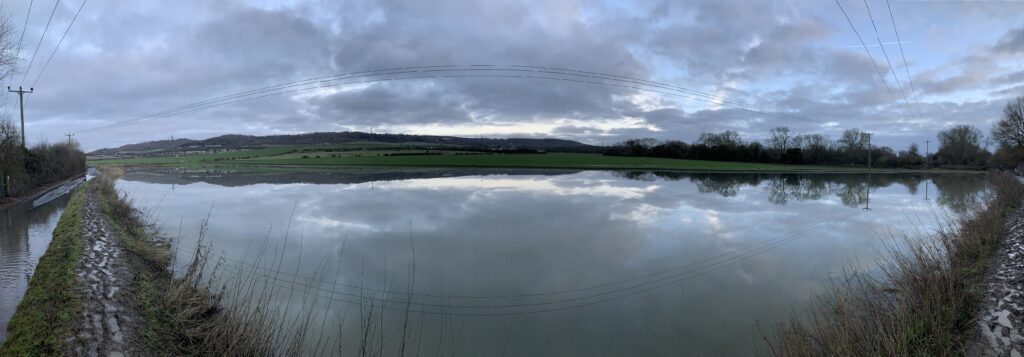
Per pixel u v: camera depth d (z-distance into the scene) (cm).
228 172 5519
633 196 2875
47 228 1689
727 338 800
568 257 1338
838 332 627
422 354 736
